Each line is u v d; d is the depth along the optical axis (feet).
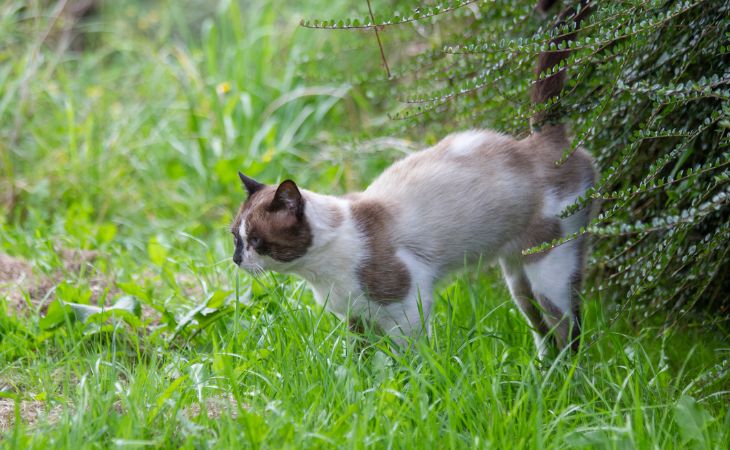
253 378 11.32
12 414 10.87
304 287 13.76
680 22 12.43
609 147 13.43
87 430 9.66
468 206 12.26
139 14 30.89
